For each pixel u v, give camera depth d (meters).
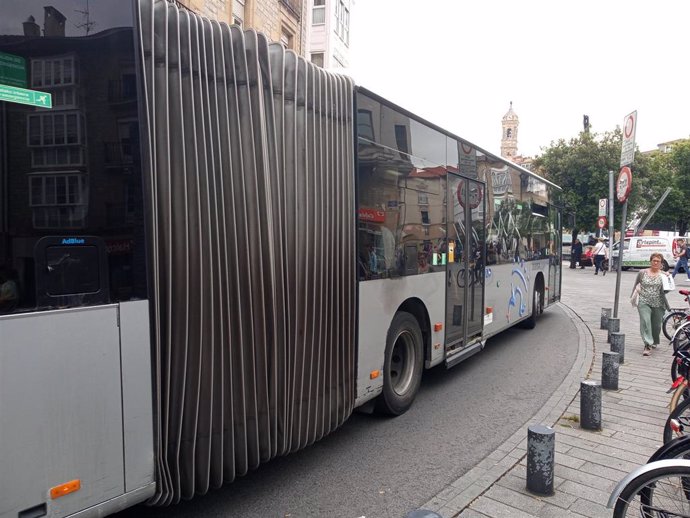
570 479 3.97
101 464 2.53
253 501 3.70
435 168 5.99
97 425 2.50
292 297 3.70
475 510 3.52
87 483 2.47
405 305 5.61
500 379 7.05
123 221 2.59
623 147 9.95
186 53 2.95
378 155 4.80
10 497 2.20
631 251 29.91
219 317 3.11
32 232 2.29
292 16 18.91
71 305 2.39
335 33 26.17
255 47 3.36
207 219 3.03
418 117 5.55
